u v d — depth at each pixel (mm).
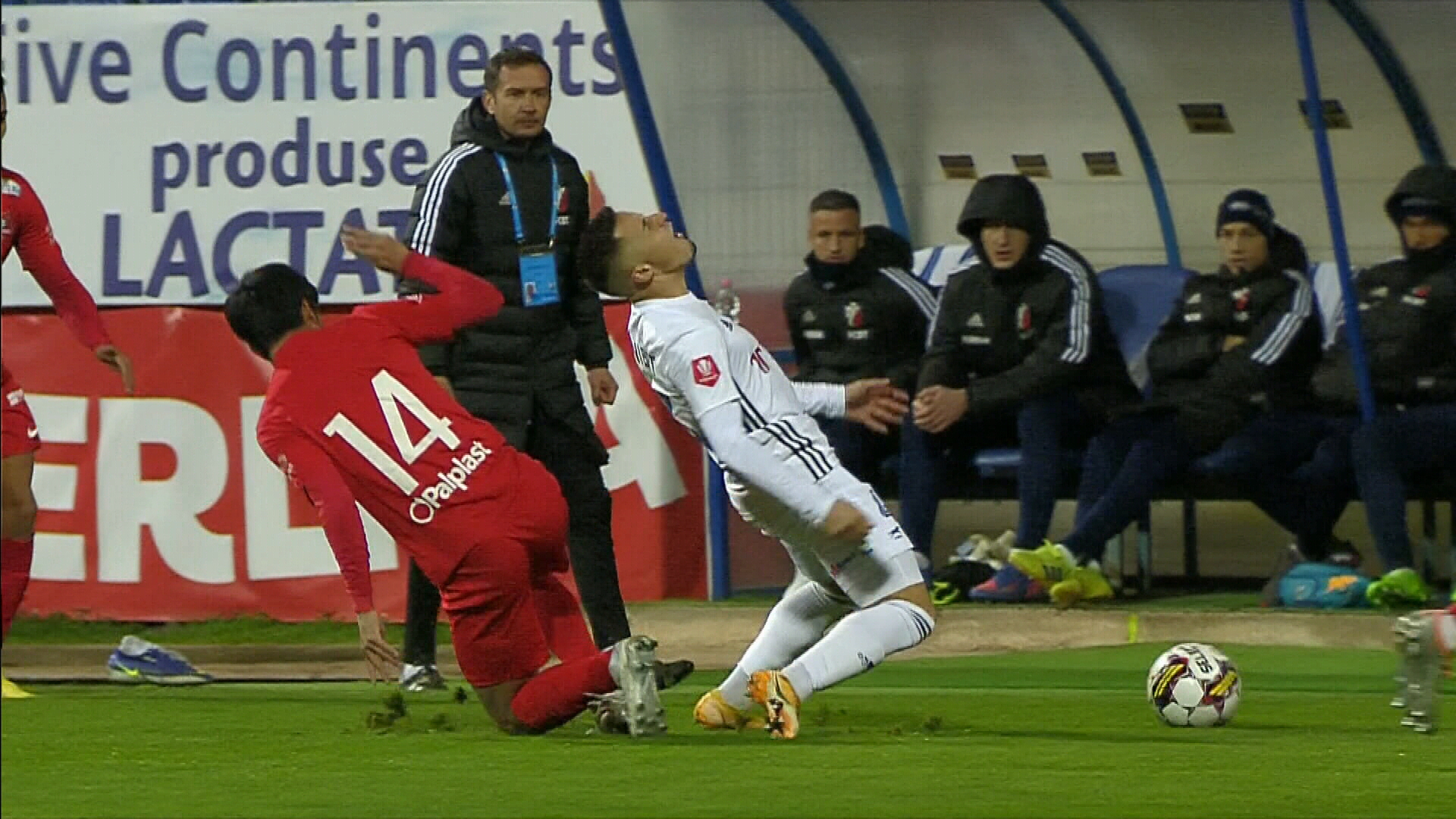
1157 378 34500
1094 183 38500
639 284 21281
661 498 35750
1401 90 36500
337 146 36062
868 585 21375
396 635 35250
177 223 36344
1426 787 18328
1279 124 37406
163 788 18828
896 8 37000
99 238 36469
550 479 22016
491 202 27094
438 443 21516
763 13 36781
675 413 21703
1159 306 36625
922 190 38688
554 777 19094
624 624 27312
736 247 37219
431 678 28250
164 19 36281
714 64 36875
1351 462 33688
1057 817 16875
